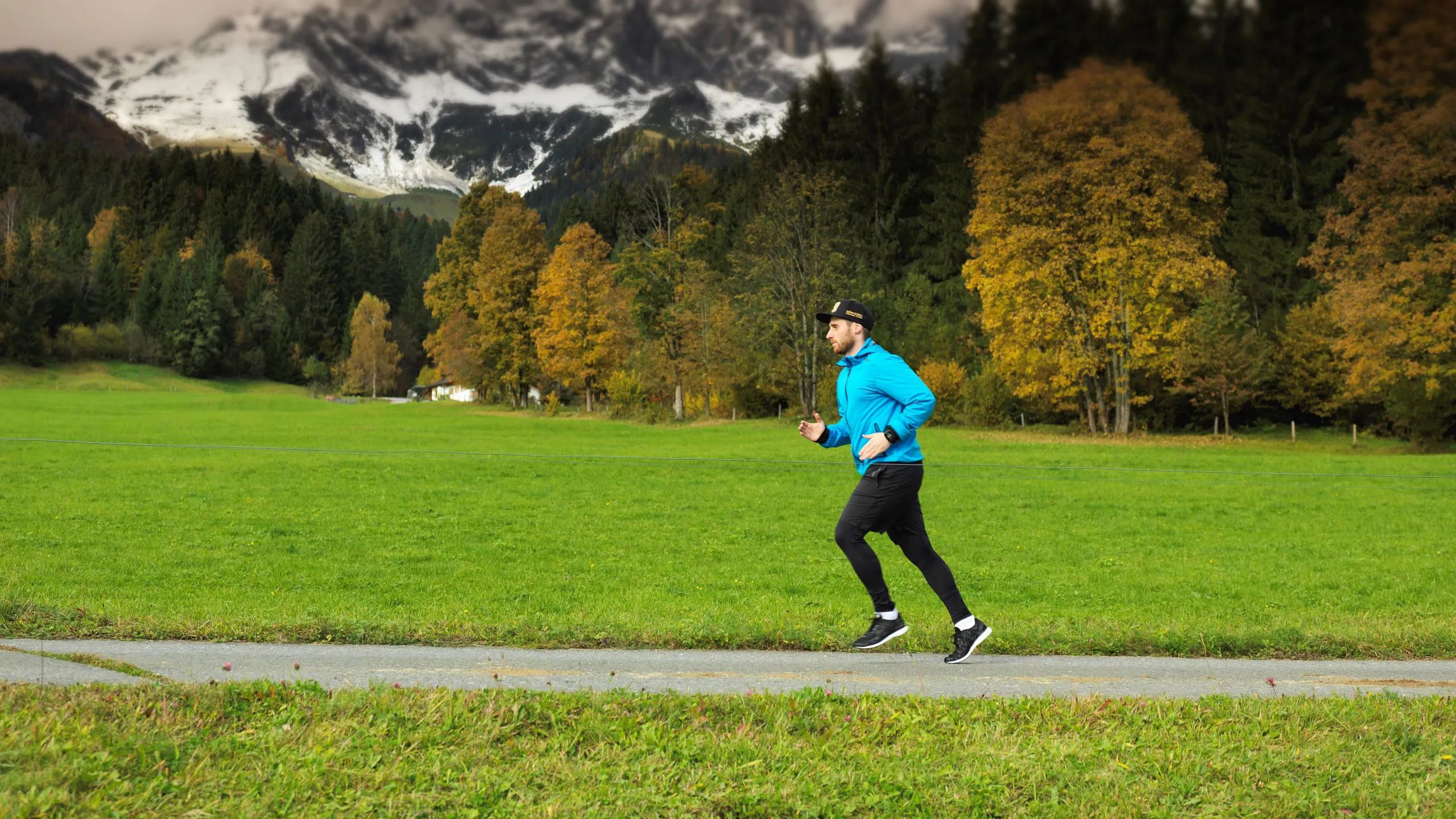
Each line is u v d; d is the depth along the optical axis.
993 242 46.81
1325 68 64.38
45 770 4.00
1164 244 44.47
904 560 16.08
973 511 23.55
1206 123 68.50
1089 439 47.09
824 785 4.25
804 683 6.01
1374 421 52.44
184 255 178.00
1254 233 64.50
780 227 62.28
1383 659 7.08
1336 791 4.32
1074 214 45.91
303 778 4.12
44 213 193.88
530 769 4.33
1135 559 16.53
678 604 11.48
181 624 7.23
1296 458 38.31
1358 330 44.34
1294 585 13.87
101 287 163.00
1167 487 28.83
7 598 8.78
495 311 82.19
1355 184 43.62
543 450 42.94
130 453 36.16
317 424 61.03
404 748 4.54
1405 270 41.28
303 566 14.72
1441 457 39.53
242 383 156.88
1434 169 41.47
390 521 20.42
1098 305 45.94
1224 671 6.63
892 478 6.46
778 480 30.53
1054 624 8.30
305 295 176.25
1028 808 4.12
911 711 5.26
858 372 6.57
